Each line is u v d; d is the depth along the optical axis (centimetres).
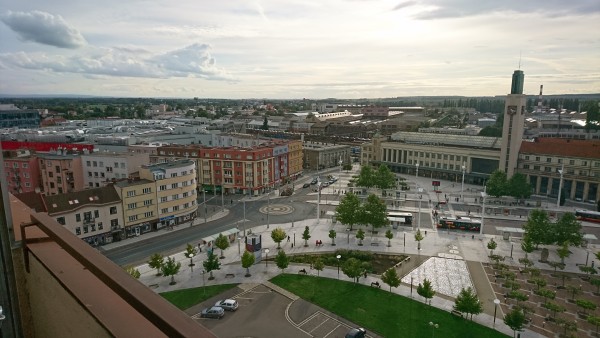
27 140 13175
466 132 19012
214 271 6112
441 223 8325
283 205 10325
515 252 7100
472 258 6756
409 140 15150
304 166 15988
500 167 11844
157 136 14475
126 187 7744
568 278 6034
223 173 11650
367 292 5388
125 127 17400
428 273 6116
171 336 432
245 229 8288
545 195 11381
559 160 10994
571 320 4756
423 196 11250
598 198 10400
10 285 859
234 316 4750
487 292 5491
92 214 7300
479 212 9656
